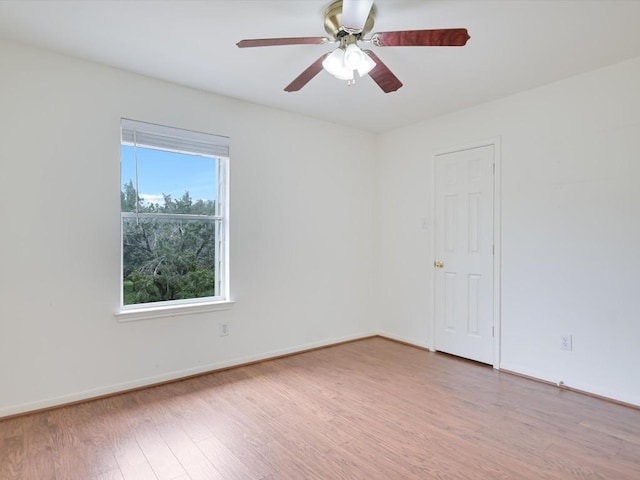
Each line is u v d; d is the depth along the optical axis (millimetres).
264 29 2227
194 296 3258
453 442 2143
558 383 2949
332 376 3174
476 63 2643
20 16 2102
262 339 3559
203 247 3311
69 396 2592
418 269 4047
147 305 2990
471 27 2178
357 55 1877
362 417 2439
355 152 4305
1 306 2367
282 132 3674
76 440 2141
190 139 3117
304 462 1952
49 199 2523
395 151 4301
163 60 2633
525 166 3158
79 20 2141
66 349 2584
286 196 3721
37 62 2479
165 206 3094
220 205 3383
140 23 2168
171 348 3033
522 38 2297
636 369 2578
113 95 2762
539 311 3066
